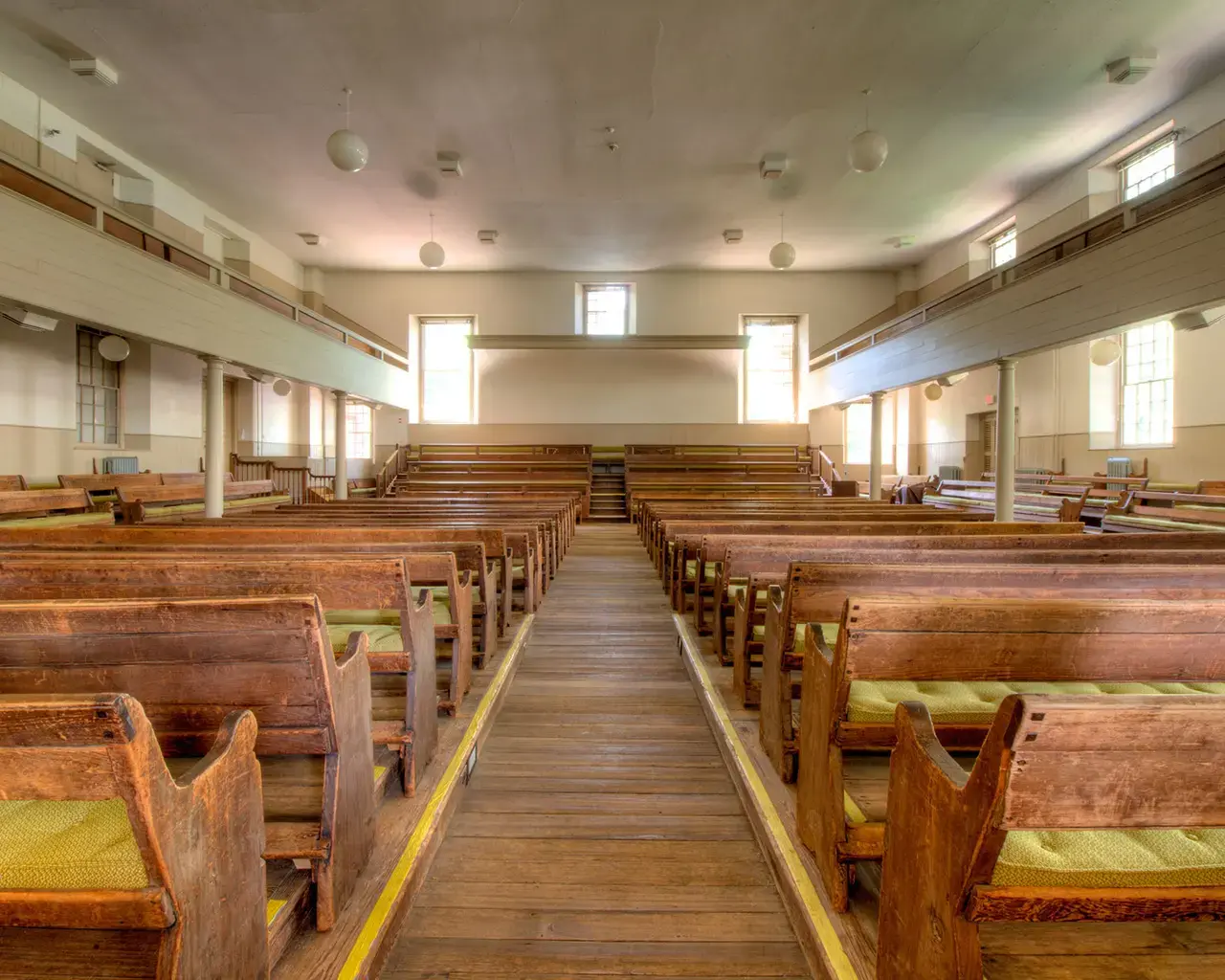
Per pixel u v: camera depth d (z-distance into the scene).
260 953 1.34
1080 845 1.25
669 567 5.31
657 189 10.19
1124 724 1.00
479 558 3.45
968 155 9.09
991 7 6.13
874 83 7.35
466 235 12.24
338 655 2.34
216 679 1.54
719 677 3.41
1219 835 1.30
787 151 8.93
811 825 1.85
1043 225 10.16
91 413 9.10
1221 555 3.00
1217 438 8.41
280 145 8.73
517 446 14.45
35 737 0.96
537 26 6.36
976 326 8.24
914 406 14.98
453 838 2.17
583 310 14.95
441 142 8.65
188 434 10.67
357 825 1.74
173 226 9.93
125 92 7.46
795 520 5.94
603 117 8.03
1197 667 1.59
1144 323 5.92
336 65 6.97
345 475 11.46
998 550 3.08
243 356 8.27
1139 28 6.45
